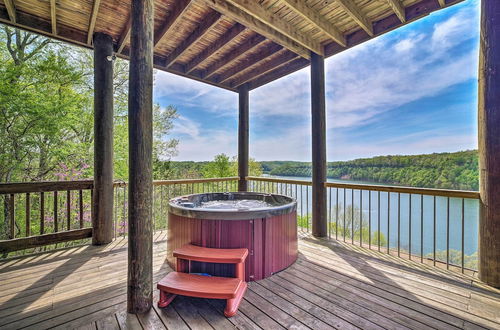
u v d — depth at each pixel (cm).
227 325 172
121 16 311
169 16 314
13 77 564
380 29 330
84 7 293
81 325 172
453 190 263
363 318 180
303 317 182
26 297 208
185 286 191
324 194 398
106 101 343
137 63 189
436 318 180
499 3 226
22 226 673
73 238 334
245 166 559
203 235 252
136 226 188
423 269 269
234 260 211
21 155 635
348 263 288
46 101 600
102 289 223
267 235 255
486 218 235
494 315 184
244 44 395
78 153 733
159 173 1173
